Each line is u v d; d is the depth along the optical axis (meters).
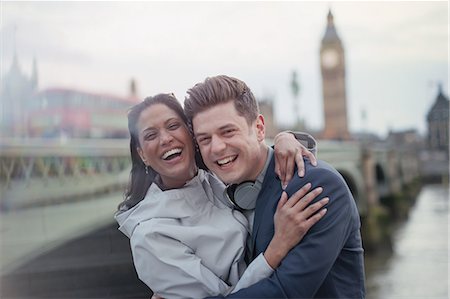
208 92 1.16
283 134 1.26
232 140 1.15
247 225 1.30
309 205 1.10
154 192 1.33
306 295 1.07
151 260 1.18
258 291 1.07
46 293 2.38
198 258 1.20
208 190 1.37
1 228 2.68
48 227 2.67
